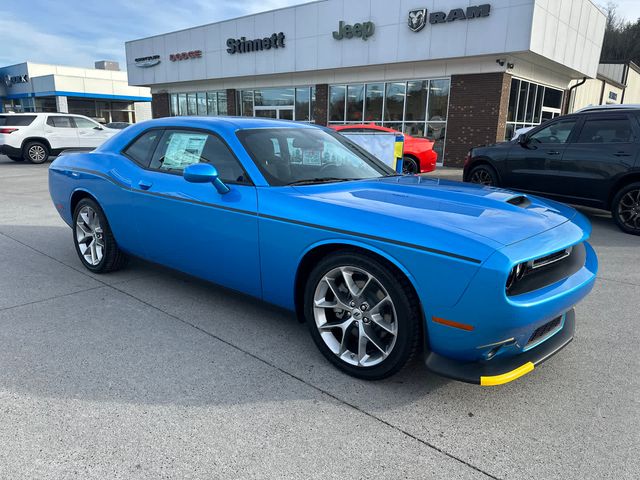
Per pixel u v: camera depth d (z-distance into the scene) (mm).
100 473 1963
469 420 2385
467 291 2189
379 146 8992
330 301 2842
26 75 41594
